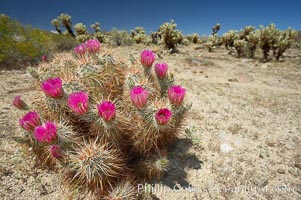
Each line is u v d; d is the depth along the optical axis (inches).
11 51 78.1
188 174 31.5
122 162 25.3
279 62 134.7
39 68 33.9
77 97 21.9
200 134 41.1
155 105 24.5
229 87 75.5
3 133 35.2
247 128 45.6
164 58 117.1
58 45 113.7
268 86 81.7
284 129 46.8
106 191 23.0
